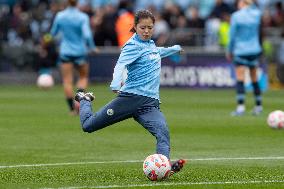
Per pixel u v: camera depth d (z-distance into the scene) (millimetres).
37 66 92812
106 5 96000
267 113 59969
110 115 29828
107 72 87938
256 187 27969
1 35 95812
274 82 86062
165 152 29406
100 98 72000
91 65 88062
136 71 29703
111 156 36938
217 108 64000
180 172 31578
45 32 93875
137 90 29688
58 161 35219
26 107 64438
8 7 104938
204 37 90562
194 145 41031
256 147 40125
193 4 102000
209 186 28125
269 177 30328
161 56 30641
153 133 29641
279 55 86125
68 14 58875
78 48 59094
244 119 55125
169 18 91625
